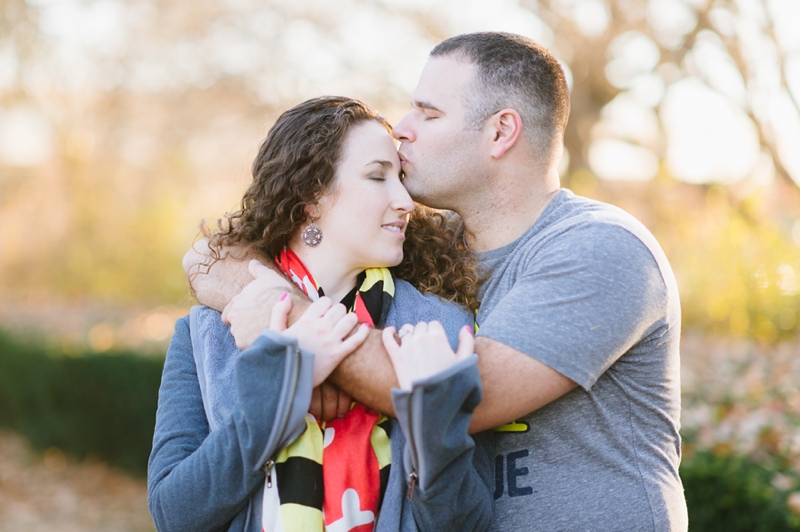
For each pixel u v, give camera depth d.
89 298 13.88
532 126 1.71
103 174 14.55
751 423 3.42
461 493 1.40
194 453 1.47
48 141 14.69
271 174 1.67
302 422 1.43
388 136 1.69
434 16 11.49
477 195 1.75
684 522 1.61
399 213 1.67
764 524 2.59
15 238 15.30
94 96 14.12
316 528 1.43
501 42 1.73
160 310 11.94
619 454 1.56
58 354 7.12
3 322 9.70
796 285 7.29
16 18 12.82
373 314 1.64
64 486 6.59
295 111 1.70
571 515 1.52
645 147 11.23
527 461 1.57
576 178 10.66
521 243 1.72
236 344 1.57
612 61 11.09
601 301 1.47
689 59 9.59
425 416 1.30
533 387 1.45
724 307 7.50
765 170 8.67
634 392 1.58
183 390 1.63
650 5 10.30
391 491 1.47
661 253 1.63
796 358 5.16
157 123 14.21
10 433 7.94
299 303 1.52
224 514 1.44
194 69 13.29
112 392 6.70
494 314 1.53
